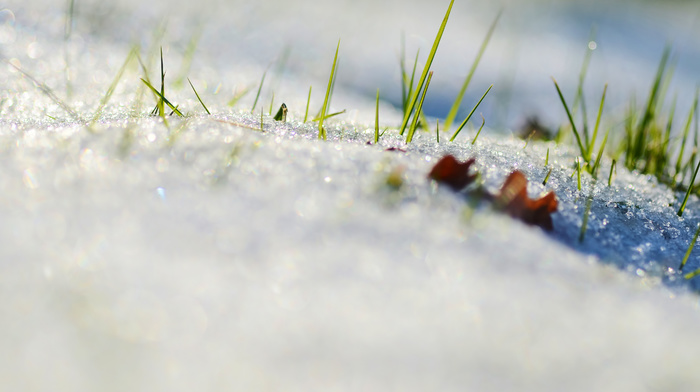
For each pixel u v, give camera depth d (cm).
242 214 57
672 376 54
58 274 55
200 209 57
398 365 53
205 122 62
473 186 59
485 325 55
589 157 66
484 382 52
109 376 48
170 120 62
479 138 68
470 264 56
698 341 55
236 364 51
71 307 54
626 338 55
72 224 56
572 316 55
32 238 55
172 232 56
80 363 49
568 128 74
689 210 63
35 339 50
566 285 56
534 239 58
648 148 70
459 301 55
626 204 62
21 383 47
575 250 58
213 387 49
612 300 56
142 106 66
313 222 57
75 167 58
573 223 59
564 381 54
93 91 70
